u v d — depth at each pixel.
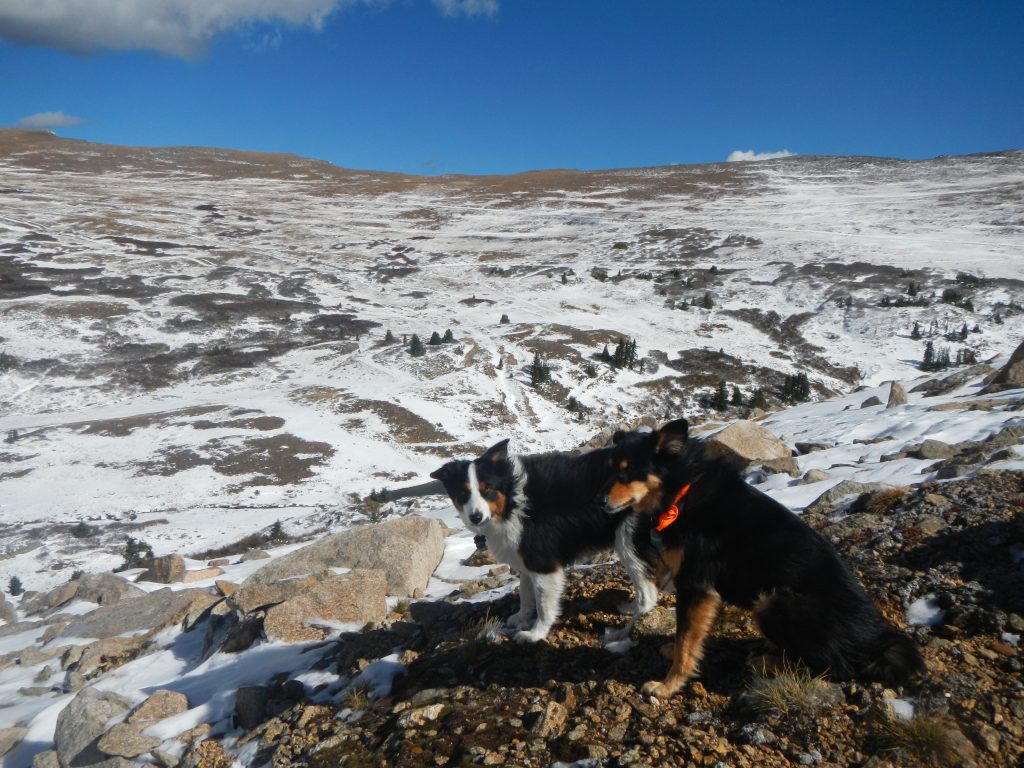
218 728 4.91
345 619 6.16
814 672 3.79
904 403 14.55
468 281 99.56
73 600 10.96
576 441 53.62
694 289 90.38
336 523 30.16
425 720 4.07
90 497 41.25
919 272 87.94
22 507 39.88
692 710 3.78
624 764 3.41
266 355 69.88
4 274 89.12
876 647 3.70
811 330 75.81
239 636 6.25
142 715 5.10
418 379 62.69
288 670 5.45
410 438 51.94
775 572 3.93
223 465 45.94
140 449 48.38
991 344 67.62
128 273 95.06
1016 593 4.21
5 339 68.62
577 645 4.70
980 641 3.92
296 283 95.31
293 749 4.26
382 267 107.06
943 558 4.75
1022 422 9.43
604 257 109.31
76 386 61.44
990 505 5.28
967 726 3.32
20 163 192.38
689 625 4.04
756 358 69.00
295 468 45.81
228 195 167.25
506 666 4.55
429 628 5.59
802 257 99.88
